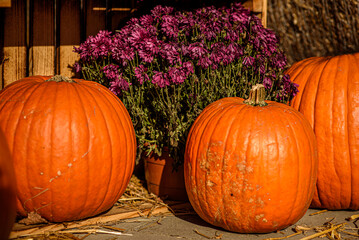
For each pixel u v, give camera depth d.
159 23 2.60
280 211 1.97
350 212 2.45
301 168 1.99
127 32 2.55
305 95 2.47
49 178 1.92
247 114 2.03
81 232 2.02
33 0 3.05
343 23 5.02
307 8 5.05
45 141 1.90
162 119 2.50
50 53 3.12
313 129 2.38
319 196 2.41
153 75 2.35
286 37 5.22
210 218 2.08
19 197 1.95
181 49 2.32
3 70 3.03
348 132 2.29
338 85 2.37
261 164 1.91
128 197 2.59
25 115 1.93
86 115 2.03
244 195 1.93
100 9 3.21
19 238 1.90
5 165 1.21
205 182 2.03
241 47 2.44
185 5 3.05
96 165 2.03
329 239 2.00
